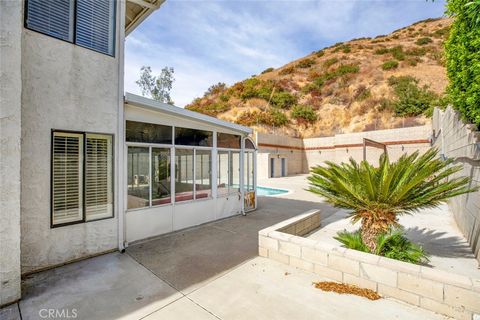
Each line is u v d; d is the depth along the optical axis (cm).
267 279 366
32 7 388
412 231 623
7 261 303
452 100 630
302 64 4519
